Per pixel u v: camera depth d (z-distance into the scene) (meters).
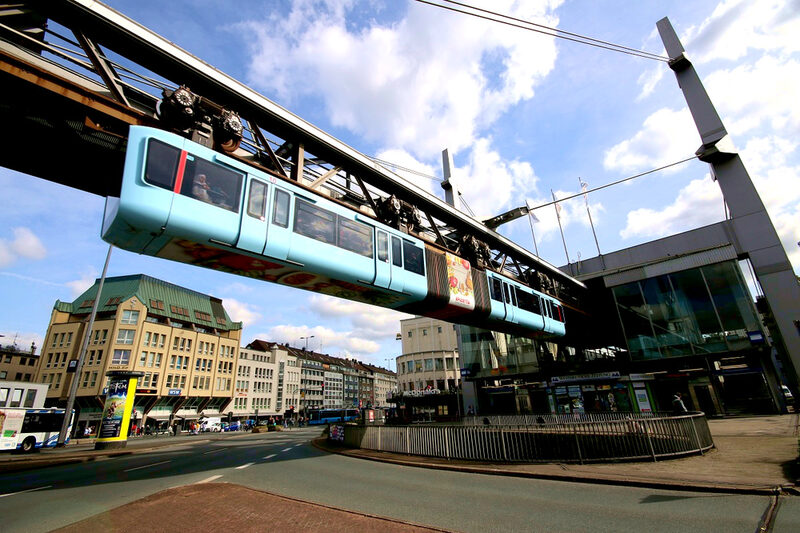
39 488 10.27
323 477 10.89
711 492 7.32
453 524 6.14
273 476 11.17
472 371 39.69
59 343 56.88
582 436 11.30
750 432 15.91
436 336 72.69
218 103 11.51
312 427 67.12
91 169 10.34
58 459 17.48
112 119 9.23
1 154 9.58
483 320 20.28
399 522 6.19
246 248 10.23
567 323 31.48
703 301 27.06
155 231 9.01
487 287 19.98
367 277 13.44
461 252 20.09
